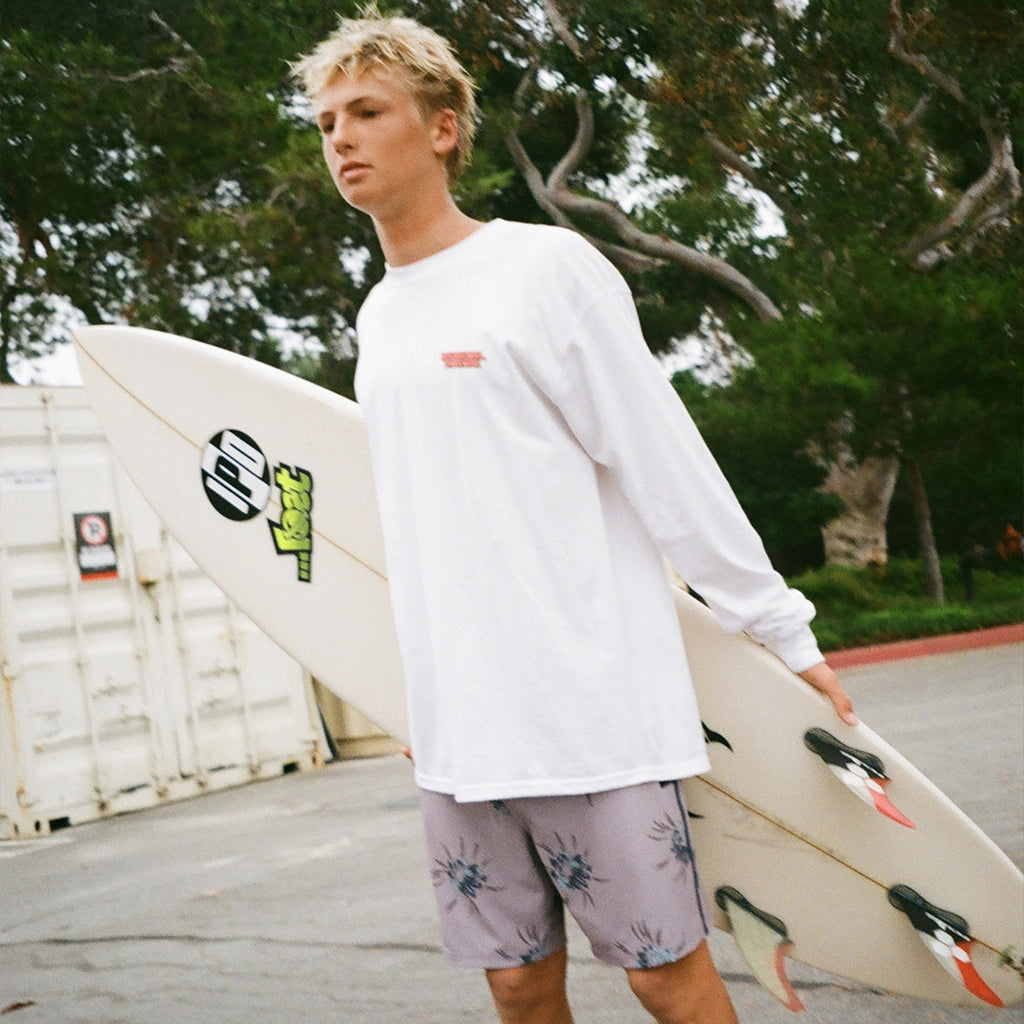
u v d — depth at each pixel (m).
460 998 3.39
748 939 2.29
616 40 16.09
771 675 2.22
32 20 18.42
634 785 1.81
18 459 7.93
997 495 22.20
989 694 8.87
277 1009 3.50
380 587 2.53
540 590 1.80
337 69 1.90
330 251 17.55
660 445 1.85
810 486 21.27
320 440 2.60
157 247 18.16
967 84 15.88
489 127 17.81
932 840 2.25
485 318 1.82
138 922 4.85
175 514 2.72
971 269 15.41
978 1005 2.35
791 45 15.98
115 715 8.14
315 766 9.15
